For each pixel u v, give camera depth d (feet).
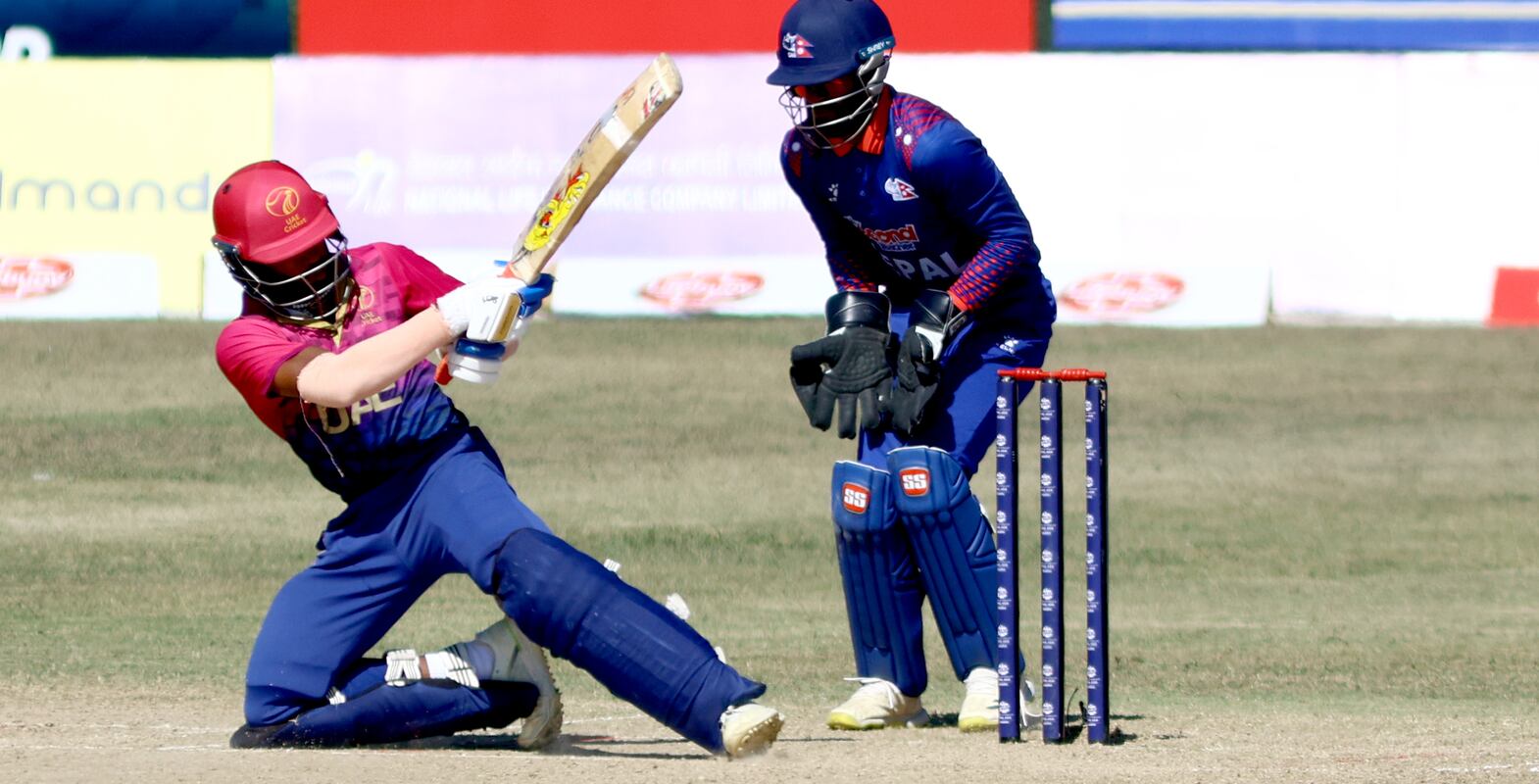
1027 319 71.10
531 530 58.13
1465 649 95.50
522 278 56.29
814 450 158.61
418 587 60.95
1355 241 191.72
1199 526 135.03
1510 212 190.90
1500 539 130.31
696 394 174.29
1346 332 190.80
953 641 70.18
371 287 60.23
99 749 59.52
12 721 71.20
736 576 118.21
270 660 60.59
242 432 163.02
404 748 62.44
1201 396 172.55
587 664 57.72
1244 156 191.21
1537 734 67.72
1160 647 97.04
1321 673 88.84
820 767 55.67
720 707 56.95
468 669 61.36
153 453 155.12
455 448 59.47
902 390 68.95
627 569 119.85
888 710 71.26
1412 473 149.79
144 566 119.14
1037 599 112.57
